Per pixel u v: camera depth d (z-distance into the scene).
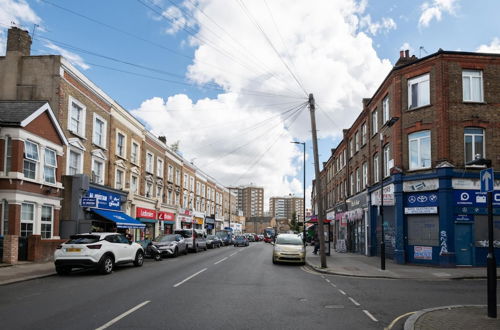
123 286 12.02
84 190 22.00
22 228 17.84
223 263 20.94
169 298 10.00
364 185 30.33
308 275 16.66
